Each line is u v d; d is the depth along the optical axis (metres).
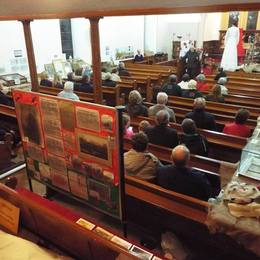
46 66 8.03
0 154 3.41
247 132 3.38
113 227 2.53
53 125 1.94
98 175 1.86
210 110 4.56
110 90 5.66
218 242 1.99
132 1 1.32
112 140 1.67
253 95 5.75
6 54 7.48
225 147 3.28
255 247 1.68
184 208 2.02
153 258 1.32
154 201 2.12
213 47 11.21
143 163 2.34
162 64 10.91
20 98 2.06
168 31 13.96
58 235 1.71
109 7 1.39
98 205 1.99
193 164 2.63
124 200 1.84
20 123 2.19
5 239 1.61
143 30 12.78
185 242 2.20
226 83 6.19
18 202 1.79
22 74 7.95
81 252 1.63
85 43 9.84
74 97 4.43
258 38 10.25
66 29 9.48
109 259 1.45
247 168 2.26
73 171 2.00
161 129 2.95
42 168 2.23
